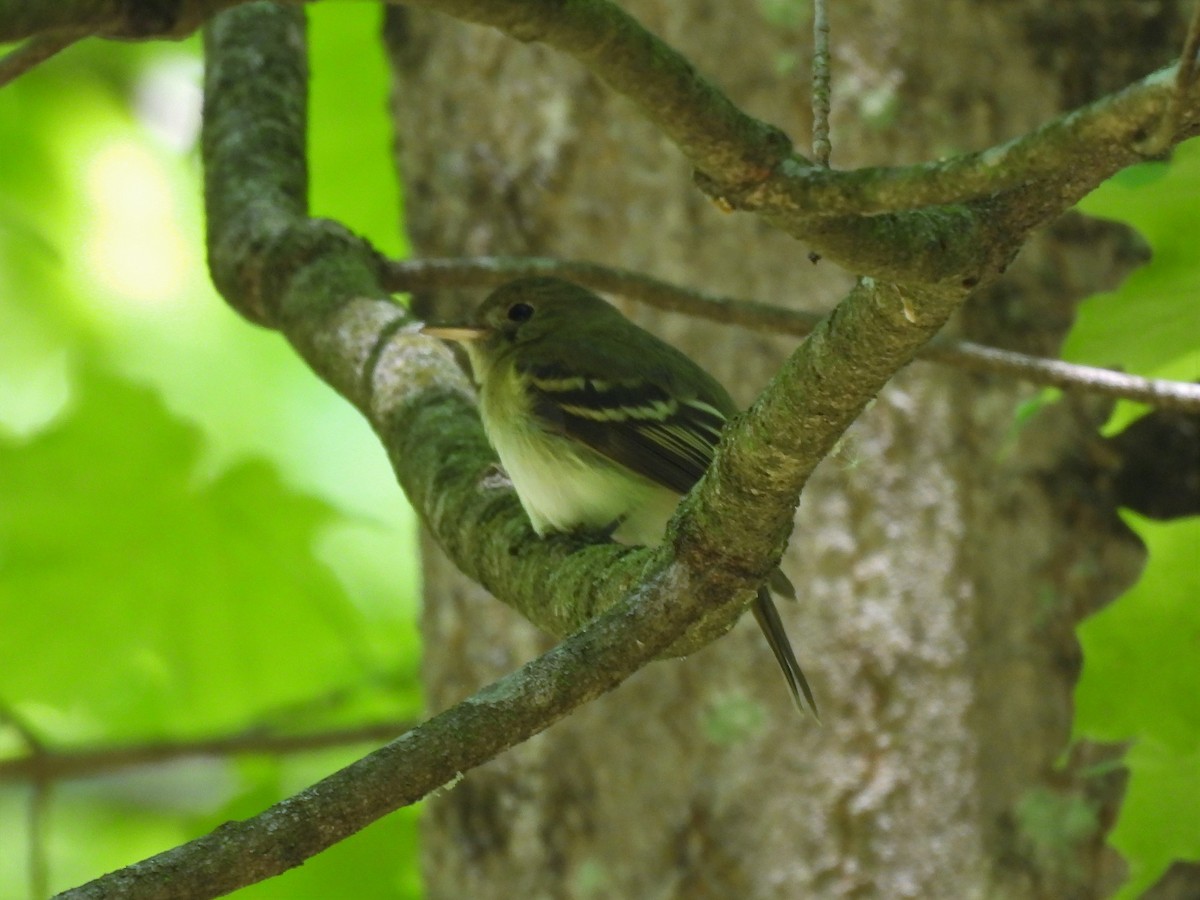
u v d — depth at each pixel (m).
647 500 10.01
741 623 10.36
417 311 12.41
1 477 14.33
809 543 10.33
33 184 17.14
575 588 7.11
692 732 10.35
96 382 14.38
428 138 11.90
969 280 5.36
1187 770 8.68
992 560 10.37
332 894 13.99
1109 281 10.68
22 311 16.95
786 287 10.80
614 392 10.09
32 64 6.09
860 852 10.05
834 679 10.20
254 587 15.09
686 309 9.87
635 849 10.37
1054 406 10.52
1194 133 5.17
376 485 16.91
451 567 11.46
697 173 5.43
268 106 10.73
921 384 10.45
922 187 5.01
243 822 5.36
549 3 5.26
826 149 5.64
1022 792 10.15
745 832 10.17
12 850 17.92
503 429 10.27
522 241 11.41
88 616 14.95
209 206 10.38
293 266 9.72
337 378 9.16
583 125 11.30
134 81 17.52
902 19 10.84
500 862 10.77
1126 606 8.72
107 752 13.16
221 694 15.43
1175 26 11.06
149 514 14.66
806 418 5.75
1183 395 8.91
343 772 5.50
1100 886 10.05
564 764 10.61
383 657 16.09
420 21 12.03
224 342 17.19
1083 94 10.92
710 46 10.96
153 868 5.19
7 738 15.51
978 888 10.02
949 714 10.17
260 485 14.68
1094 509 10.43
